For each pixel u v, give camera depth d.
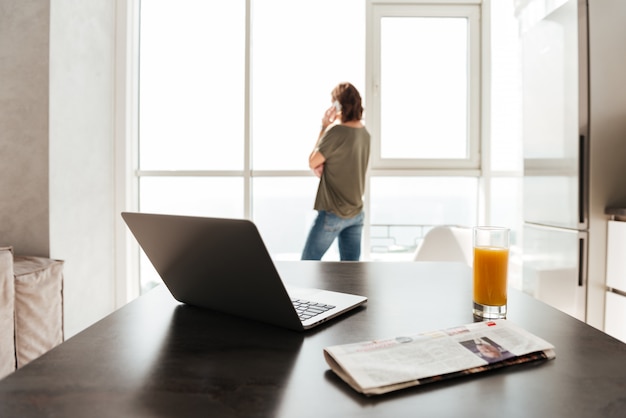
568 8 1.79
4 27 1.99
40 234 2.03
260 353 0.54
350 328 0.64
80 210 2.25
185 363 0.51
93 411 0.39
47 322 1.80
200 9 2.68
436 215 2.70
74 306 2.21
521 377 0.47
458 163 2.66
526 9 2.46
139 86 2.72
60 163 2.09
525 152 2.18
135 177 2.69
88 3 2.29
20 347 1.66
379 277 1.01
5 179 2.02
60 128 2.09
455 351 0.51
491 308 0.69
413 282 0.95
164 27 2.71
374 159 2.65
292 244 2.71
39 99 2.00
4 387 0.44
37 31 1.99
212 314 0.72
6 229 2.02
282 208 2.69
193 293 0.73
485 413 0.39
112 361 0.51
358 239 2.42
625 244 1.63
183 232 0.63
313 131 2.66
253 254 0.57
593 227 1.75
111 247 2.56
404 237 2.71
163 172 2.67
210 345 0.57
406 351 0.50
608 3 1.72
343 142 2.21
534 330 0.64
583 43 1.72
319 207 2.28
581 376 0.47
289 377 0.47
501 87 2.65
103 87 2.46
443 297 0.82
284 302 0.60
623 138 1.74
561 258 1.86
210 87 2.69
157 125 2.72
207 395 0.43
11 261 1.50
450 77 2.68
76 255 2.22
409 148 2.68
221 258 0.62
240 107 2.66
